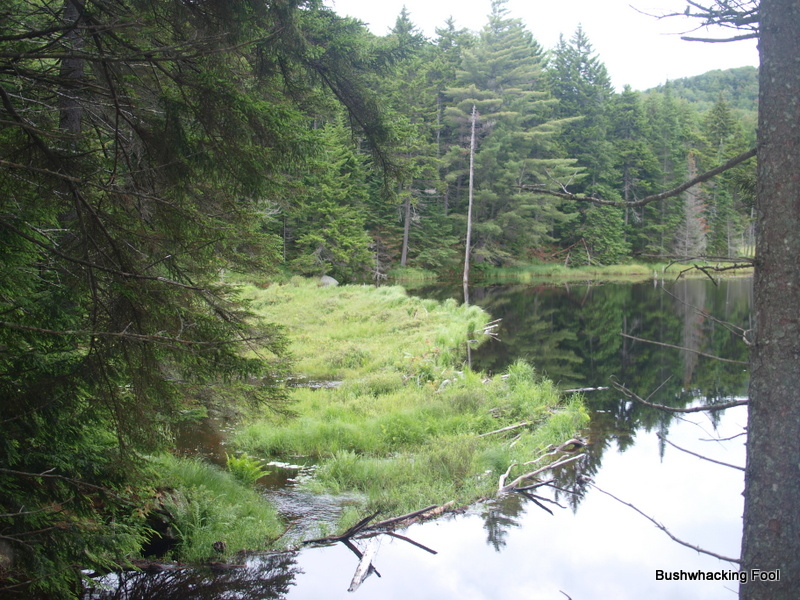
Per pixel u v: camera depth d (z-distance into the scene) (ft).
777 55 11.13
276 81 25.79
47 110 15.80
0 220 12.73
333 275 142.82
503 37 172.24
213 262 23.26
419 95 162.09
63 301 14.98
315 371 56.13
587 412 44.45
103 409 15.25
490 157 163.53
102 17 15.47
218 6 17.34
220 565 22.39
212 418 40.06
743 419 43.19
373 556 23.89
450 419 39.55
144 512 21.30
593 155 181.78
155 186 16.83
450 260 174.40
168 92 16.78
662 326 89.35
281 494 29.55
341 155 139.85
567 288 149.07
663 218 173.37
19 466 15.07
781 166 11.10
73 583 19.53
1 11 14.03
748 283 158.71
